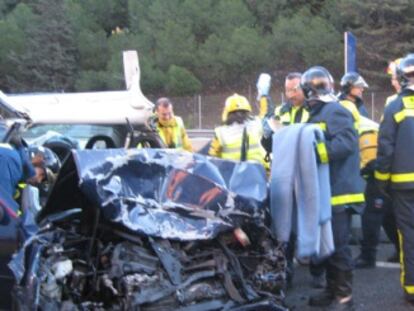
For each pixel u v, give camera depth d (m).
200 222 4.53
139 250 4.33
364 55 40.75
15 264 4.39
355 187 5.81
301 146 5.08
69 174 4.57
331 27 41.47
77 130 7.51
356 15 40.62
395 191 6.18
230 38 42.97
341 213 5.77
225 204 4.66
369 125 7.34
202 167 4.91
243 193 4.94
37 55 42.66
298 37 41.47
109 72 40.62
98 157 4.61
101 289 4.31
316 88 5.86
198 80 41.25
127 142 6.20
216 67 41.84
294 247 5.66
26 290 4.23
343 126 5.70
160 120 8.03
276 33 41.97
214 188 4.72
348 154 5.68
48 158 5.81
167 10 44.66
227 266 4.51
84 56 43.78
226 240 4.62
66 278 4.32
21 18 44.75
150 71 40.88
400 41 40.09
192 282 4.32
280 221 5.04
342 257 5.82
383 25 39.94
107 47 43.84
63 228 4.60
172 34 42.94
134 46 43.31
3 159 5.01
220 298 4.41
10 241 4.78
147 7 46.19
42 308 4.17
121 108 7.51
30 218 4.70
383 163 6.16
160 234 4.35
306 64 41.31
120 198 4.43
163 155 4.90
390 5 39.38
